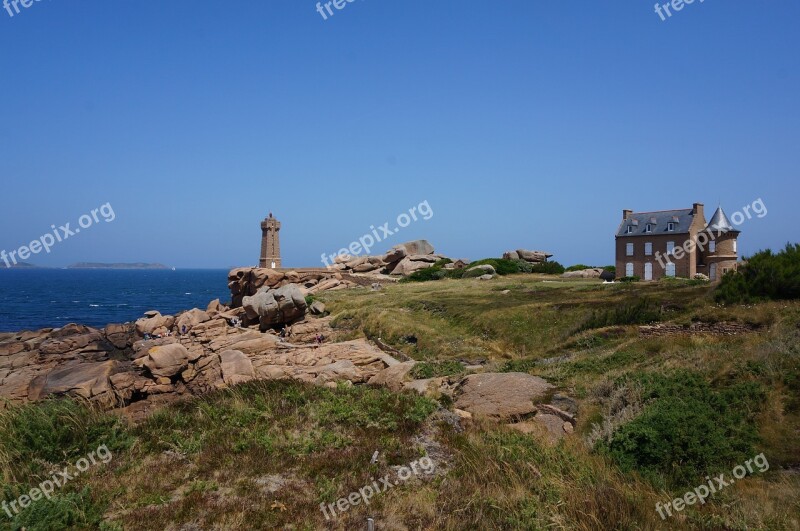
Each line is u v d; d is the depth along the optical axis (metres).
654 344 19.41
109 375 24.48
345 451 11.05
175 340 36.75
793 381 13.09
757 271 23.89
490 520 8.62
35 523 8.19
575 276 58.91
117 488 9.48
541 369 18.81
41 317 80.31
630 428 11.45
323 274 62.16
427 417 12.93
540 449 11.33
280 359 25.89
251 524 8.37
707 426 11.21
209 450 10.94
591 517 8.62
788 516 8.86
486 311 33.56
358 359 24.80
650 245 60.09
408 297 42.91
